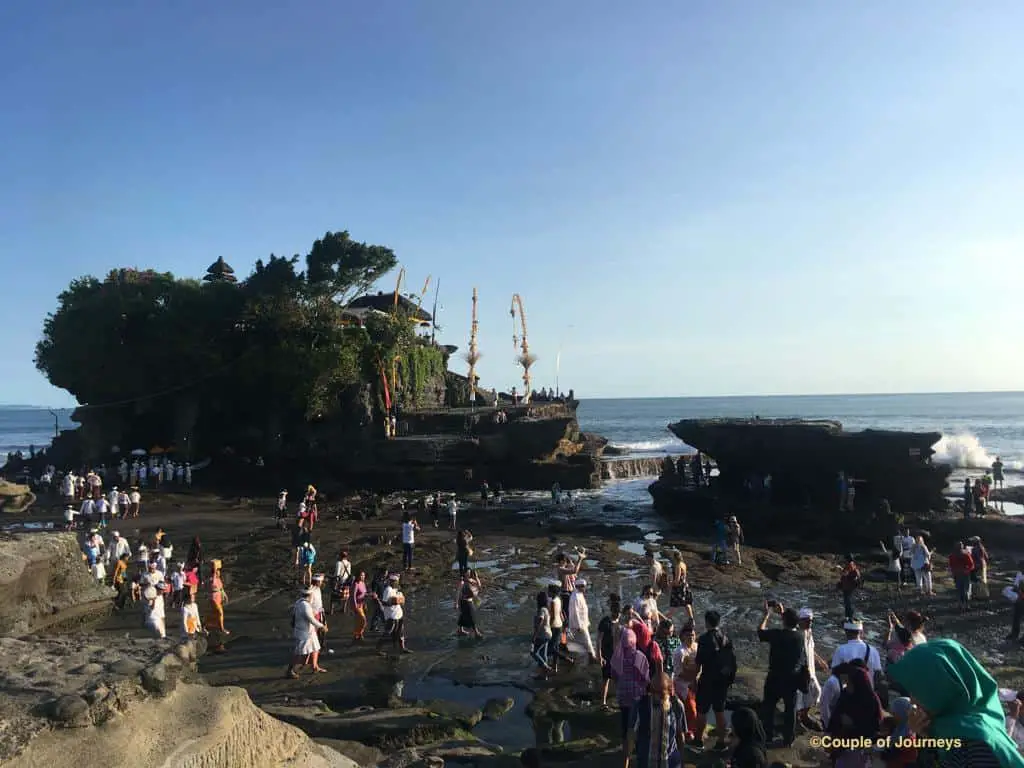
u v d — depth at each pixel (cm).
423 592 2203
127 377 5269
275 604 2086
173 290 5472
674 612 1948
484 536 3216
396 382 5581
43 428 19700
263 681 1395
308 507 3303
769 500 3556
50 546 1773
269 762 626
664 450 8981
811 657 1069
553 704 1234
